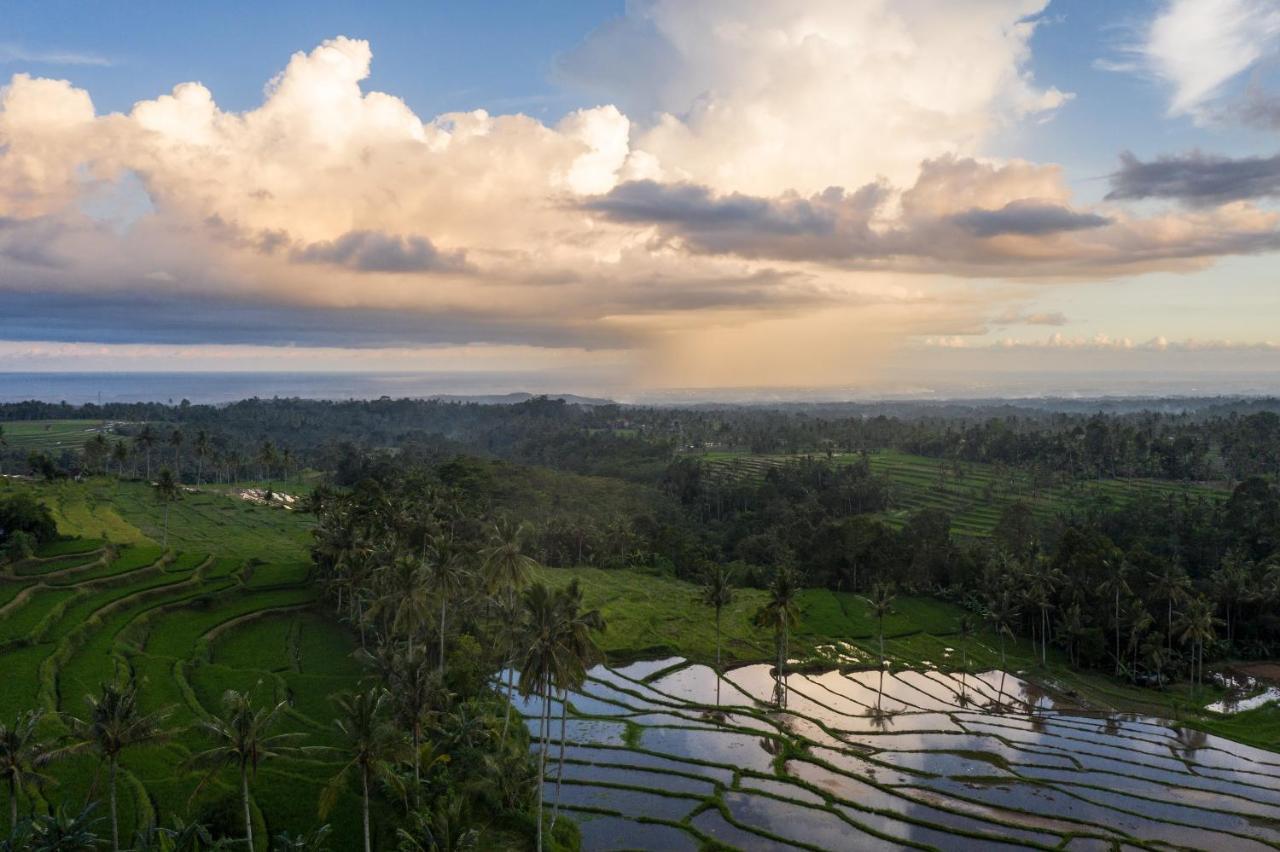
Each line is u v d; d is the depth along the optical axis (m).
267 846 66.25
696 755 99.25
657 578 197.38
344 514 148.12
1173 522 190.88
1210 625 140.50
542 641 68.00
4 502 142.25
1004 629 147.62
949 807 86.62
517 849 70.69
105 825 65.62
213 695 96.31
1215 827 84.81
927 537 188.25
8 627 106.25
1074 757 103.38
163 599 129.12
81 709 86.69
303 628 130.00
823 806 85.44
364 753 60.00
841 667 139.62
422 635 107.31
